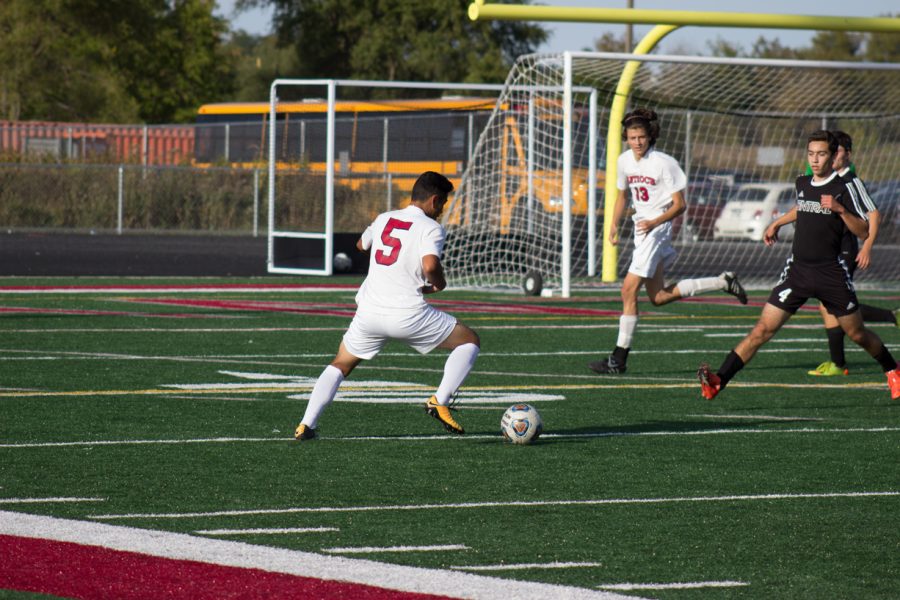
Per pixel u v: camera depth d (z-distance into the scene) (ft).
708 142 237.25
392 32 517.96
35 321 127.44
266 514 51.01
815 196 77.10
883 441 70.03
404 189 261.03
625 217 182.09
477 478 58.80
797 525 50.57
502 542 47.06
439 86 189.37
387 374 95.66
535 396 85.87
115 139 341.00
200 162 336.08
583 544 47.03
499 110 184.44
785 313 77.46
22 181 316.40
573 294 172.76
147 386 86.89
